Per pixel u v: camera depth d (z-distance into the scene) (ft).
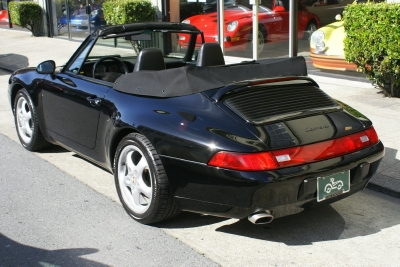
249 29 35.32
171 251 12.21
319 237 12.97
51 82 17.51
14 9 59.06
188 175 12.09
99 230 13.26
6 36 61.62
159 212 12.92
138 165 13.35
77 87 16.20
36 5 59.52
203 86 13.28
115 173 14.12
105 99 14.79
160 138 12.53
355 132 12.91
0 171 17.69
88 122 15.66
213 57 16.05
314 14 31.71
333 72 30.99
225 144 11.60
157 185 12.64
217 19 37.42
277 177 11.29
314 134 12.23
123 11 42.91
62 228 13.37
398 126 21.11
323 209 14.71
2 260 11.74
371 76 25.85
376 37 24.11
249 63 15.96
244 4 35.35
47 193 15.75
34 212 14.37
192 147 11.94
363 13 24.38
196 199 12.19
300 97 13.56
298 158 11.66
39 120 18.61
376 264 11.67
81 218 13.97
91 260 11.76
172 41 17.61
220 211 11.98
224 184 11.57
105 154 14.94
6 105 28.37
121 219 13.93
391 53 23.73
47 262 11.66
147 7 43.78
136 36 16.87
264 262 11.73
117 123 13.82
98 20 51.19
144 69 14.89
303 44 32.78
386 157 17.72
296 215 14.28
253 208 11.51
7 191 15.89
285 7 32.78
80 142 16.43
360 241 12.76
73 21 54.90
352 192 12.92
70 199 15.29
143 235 13.01
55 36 58.75
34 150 19.85
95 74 16.76
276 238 12.91
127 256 11.95
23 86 18.95
